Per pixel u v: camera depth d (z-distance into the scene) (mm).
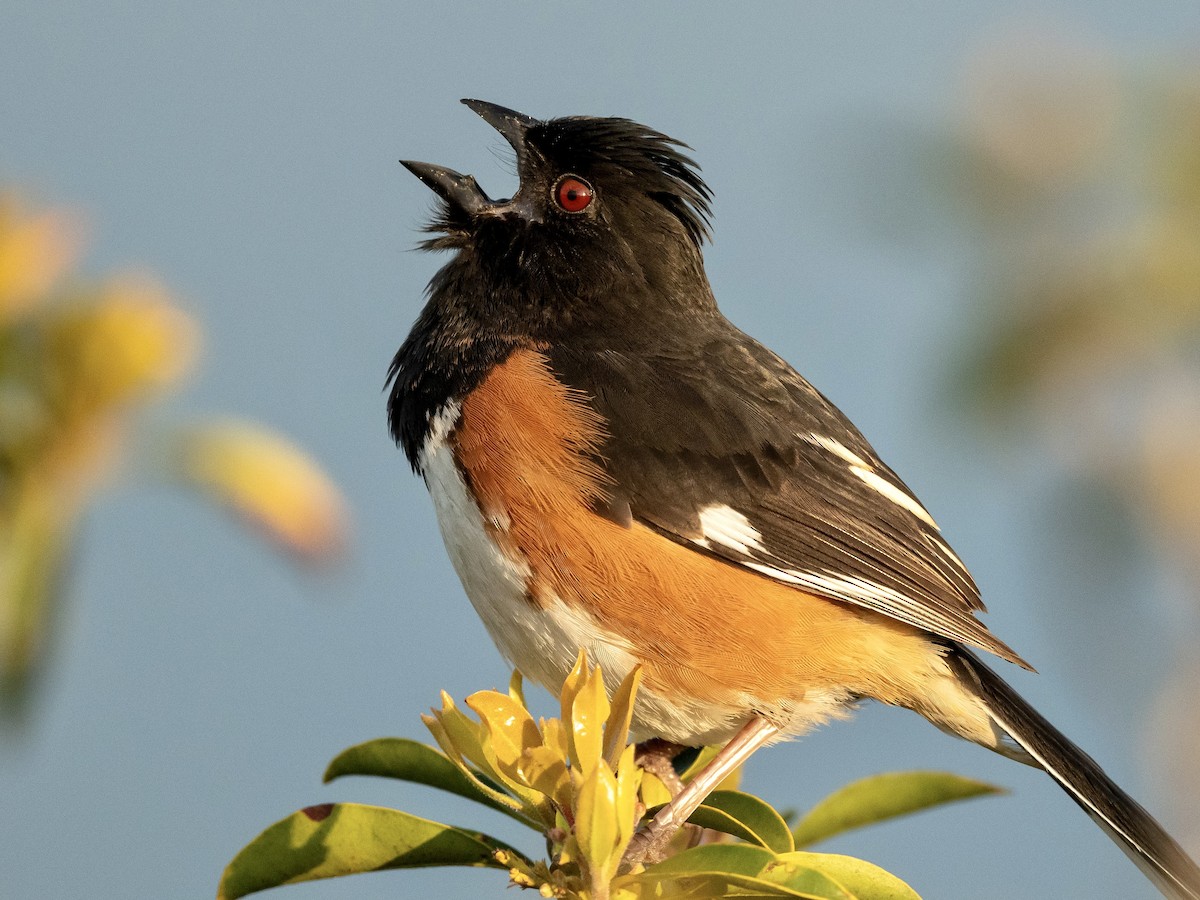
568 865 6027
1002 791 6770
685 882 5797
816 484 8562
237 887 6172
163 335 7105
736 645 8172
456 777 6457
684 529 8195
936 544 8867
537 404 8273
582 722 5750
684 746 9039
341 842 6121
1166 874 8016
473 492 8195
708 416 8500
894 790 6879
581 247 8969
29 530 7117
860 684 8406
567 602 8109
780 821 6230
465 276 8984
